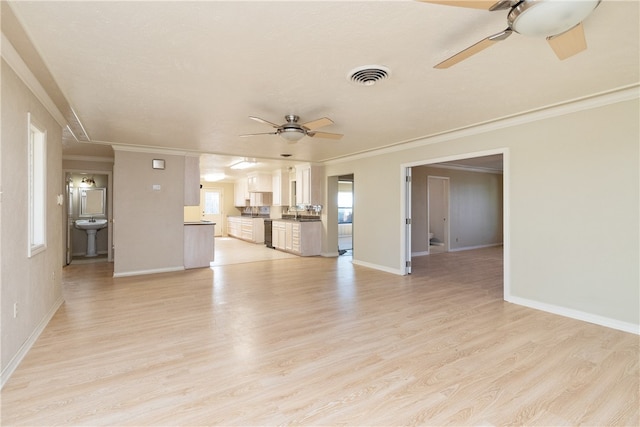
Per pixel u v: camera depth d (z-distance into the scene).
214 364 2.47
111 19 1.89
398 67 2.56
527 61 2.47
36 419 1.82
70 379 2.25
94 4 1.74
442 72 2.65
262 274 5.74
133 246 5.63
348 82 2.83
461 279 5.35
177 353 2.65
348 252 8.45
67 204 6.68
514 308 3.83
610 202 3.23
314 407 1.95
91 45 2.19
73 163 6.79
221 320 3.42
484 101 3.36
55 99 3.22
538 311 3.72
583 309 3.42
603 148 3.27
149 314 3.61
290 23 1.95
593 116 3.34
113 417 1.85
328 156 6.80
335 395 2.08
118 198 5.49
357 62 2.47
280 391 2.12
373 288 4.77
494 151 4.23
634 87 3.00
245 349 2.74
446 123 4.17
